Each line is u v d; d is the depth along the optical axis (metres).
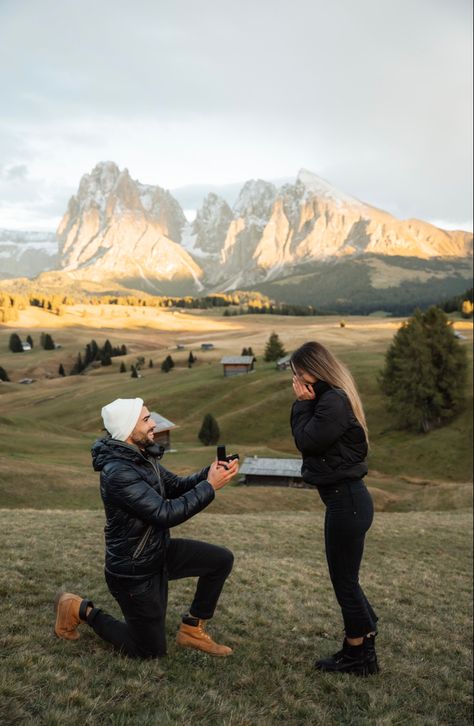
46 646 5.74
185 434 93.19
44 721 4.37
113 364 171.62
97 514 22.17
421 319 79.50
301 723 5.14
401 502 51.97
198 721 4.72
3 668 5.11
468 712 6.20
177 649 6.04
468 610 11.91
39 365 177.50
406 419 81.69
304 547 18.72
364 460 5.61
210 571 5.78
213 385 113.62
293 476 55.78
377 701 5.76
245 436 89.75
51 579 8.52
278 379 109.25
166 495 5.56
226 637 6.84
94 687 5.01
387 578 14.18
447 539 23.05
